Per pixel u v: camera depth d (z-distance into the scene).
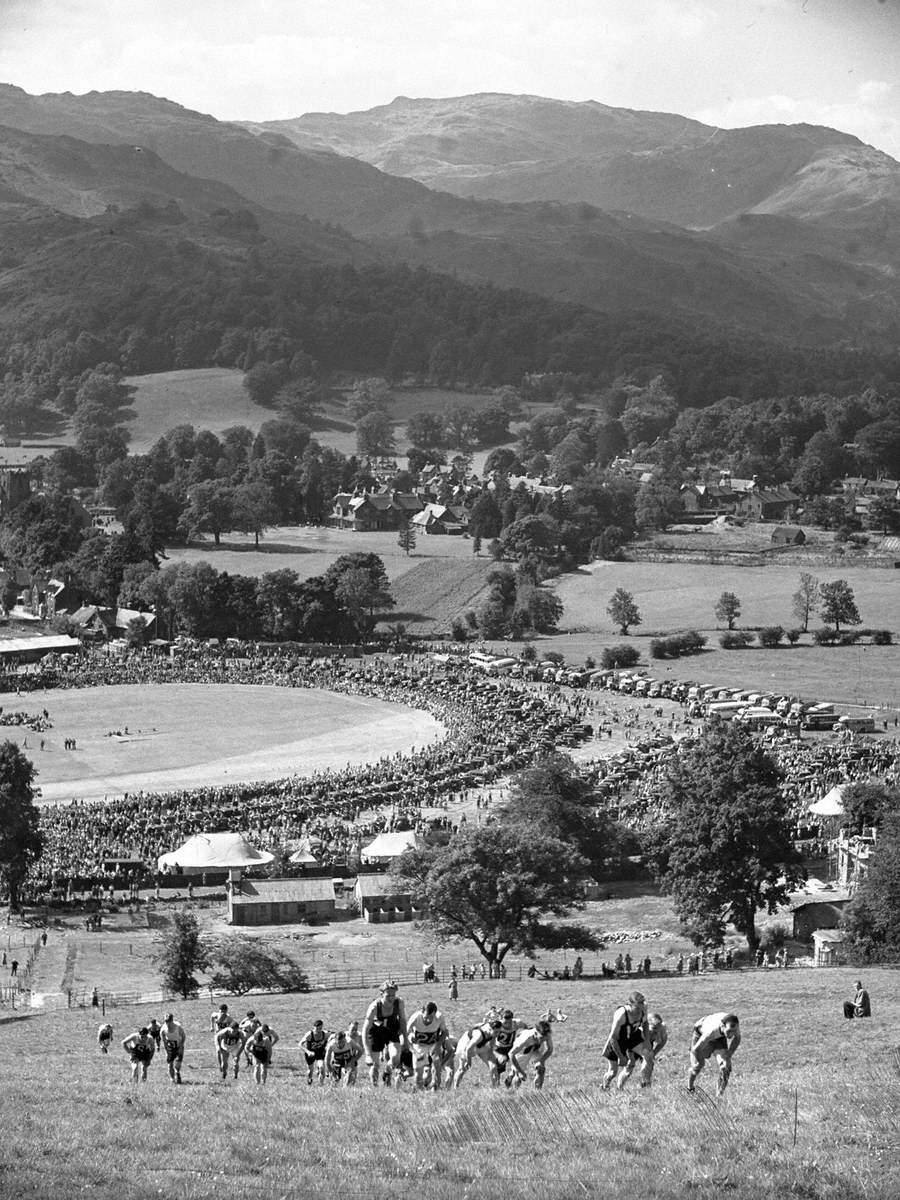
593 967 171.88
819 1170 62.09
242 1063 103.81
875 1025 103.62
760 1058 91.75
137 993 159.75
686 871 182.50
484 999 129.25
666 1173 62.12
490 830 178.38
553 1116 70.19
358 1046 87.25
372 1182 61.75
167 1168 64.25
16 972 174.62
